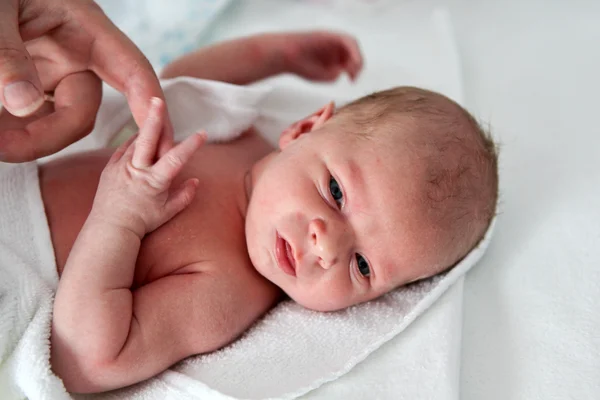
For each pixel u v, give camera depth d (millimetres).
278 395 832
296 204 963
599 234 1121
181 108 1145
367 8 1813
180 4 1642
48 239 927
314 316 999
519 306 1015
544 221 1152
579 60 1577
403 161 971
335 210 963
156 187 882
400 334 938
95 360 838
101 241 863
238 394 841
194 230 993
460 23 1726
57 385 815
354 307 1019
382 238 959
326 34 1409
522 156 1293
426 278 1063
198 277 960
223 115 1163
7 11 772
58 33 889
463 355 947
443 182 981
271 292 1048
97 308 841
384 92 1117
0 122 933
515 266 1078
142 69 907
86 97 926
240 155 1164
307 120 1111
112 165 914
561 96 1466
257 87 1165
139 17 1637
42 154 902
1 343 835
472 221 1022
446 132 1020
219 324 949
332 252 929
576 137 1342
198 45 1627
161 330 896
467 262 1036
